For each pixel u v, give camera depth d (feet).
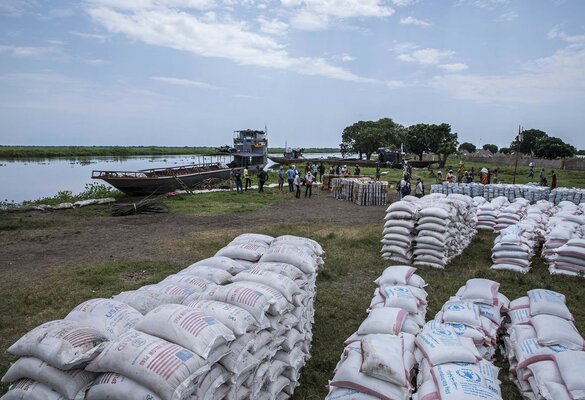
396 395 11.01
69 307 21.17
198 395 9.38
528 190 59.62
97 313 10.94
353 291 23.95
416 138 193.26
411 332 14.90
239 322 11.14
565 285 24.79
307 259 17.52
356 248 33.76
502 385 14.70
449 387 10.91
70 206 56.54
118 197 67.92
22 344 9.34
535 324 15.01
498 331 17.37
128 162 219.82
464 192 62.69
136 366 8.75
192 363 9.08
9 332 18.40
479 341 14.39
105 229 42.09
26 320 19.63
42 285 24.43
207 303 12.05
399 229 29.45
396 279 19.20
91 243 35.78
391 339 12.78
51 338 9.19
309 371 15.46
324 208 57.47
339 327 19.27
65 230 41.47
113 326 10.62
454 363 12.21
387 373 11.19
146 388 8.59
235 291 12.72
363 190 60.85
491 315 16.55
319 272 26.55
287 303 13.85
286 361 13.69
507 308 17.60
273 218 49.08
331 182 78.59
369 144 236.43
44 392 8.88
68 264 29.19
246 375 11.45
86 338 9.37
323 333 18.65
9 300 21.88
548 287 24.43
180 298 13.42
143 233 40.09
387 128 264.11
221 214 51.65
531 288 24.44
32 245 35.06
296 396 14.01
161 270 27.63
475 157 200.23
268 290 13.32
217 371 10.31
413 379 13.08
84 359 8.96
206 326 10.08
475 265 29.60
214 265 17.04
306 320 16.48
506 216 40.78
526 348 14.17
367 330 14.52
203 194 70.90
